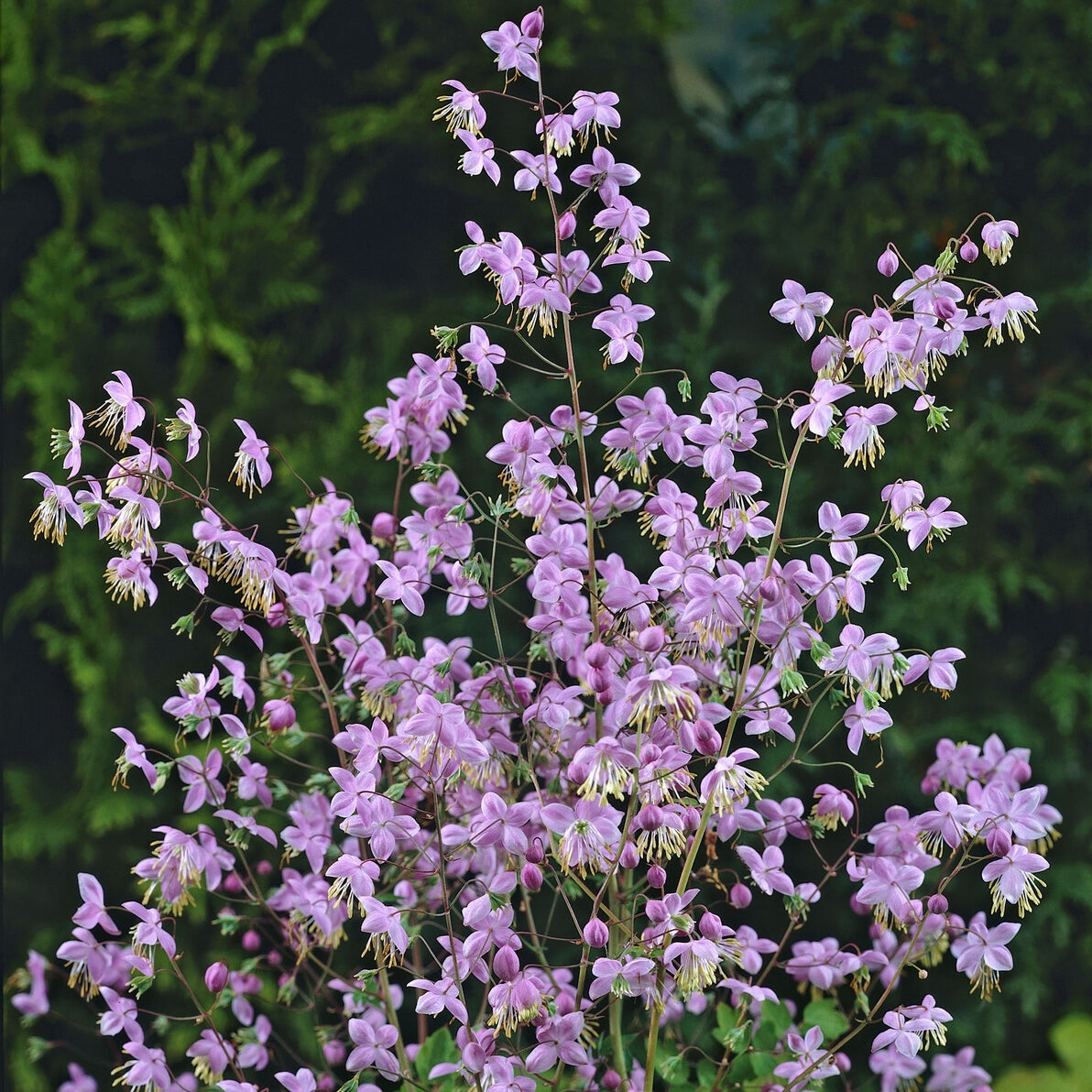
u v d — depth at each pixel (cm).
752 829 120
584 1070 122
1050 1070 156
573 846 114
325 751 147
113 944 125
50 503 118
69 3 161
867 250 161
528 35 118
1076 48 165
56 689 165
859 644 117
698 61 191
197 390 155
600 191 119
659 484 118
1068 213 169
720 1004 124
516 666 121
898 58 166
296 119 164
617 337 119
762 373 158
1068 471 169
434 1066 121
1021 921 157
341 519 124
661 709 115
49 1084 153
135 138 163
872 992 143
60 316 155
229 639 122
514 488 121
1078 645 167
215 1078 123
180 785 152
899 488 116
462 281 163
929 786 124
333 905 118
